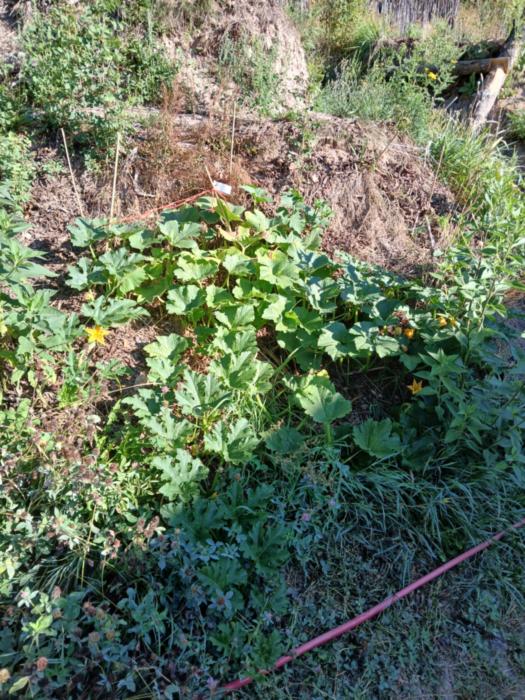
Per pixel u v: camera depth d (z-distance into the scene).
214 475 3.14
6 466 2.65
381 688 2.62
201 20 5.82
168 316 3.98
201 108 5.30
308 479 3.06
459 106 7.38
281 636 2.69
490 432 3.38
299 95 5.47
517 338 4.11
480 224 4.32
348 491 3.17
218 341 3.51
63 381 3.26
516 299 4.49
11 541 2.58
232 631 2.59
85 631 2.49
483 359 3.45
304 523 2.98
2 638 2.38
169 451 2.99
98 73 4.57
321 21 8.37
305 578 2.90
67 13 4.84
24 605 2.48
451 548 3.12
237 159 4.75
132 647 2.42
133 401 3.09
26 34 4.86
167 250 4.18
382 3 9.05
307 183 4.77
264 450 3.25
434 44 7.20
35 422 3.02
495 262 3.77
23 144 4.38
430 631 2.84
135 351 3.73
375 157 4.95
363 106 5.63
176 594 2.66
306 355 3.76
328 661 2.65
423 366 3.76
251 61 5.65
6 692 2.21
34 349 3.19
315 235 4.32
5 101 4.57
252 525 2.91
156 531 2.74
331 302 3.95
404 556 3.01
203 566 2.72
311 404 3.32
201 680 2.45
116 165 4.30
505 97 7.64
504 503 3.28
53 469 2.67
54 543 2.69
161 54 5.28
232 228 4.47
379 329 3.79
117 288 3.88
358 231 4.70
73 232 3.95
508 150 6.86
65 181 4.48
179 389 3.16
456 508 3.18
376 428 3.35
